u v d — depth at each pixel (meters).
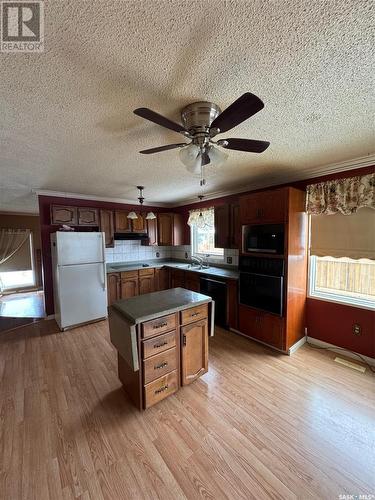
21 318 4.13
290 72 1.14
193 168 1.69
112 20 0.86
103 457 1.48
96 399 2.03
